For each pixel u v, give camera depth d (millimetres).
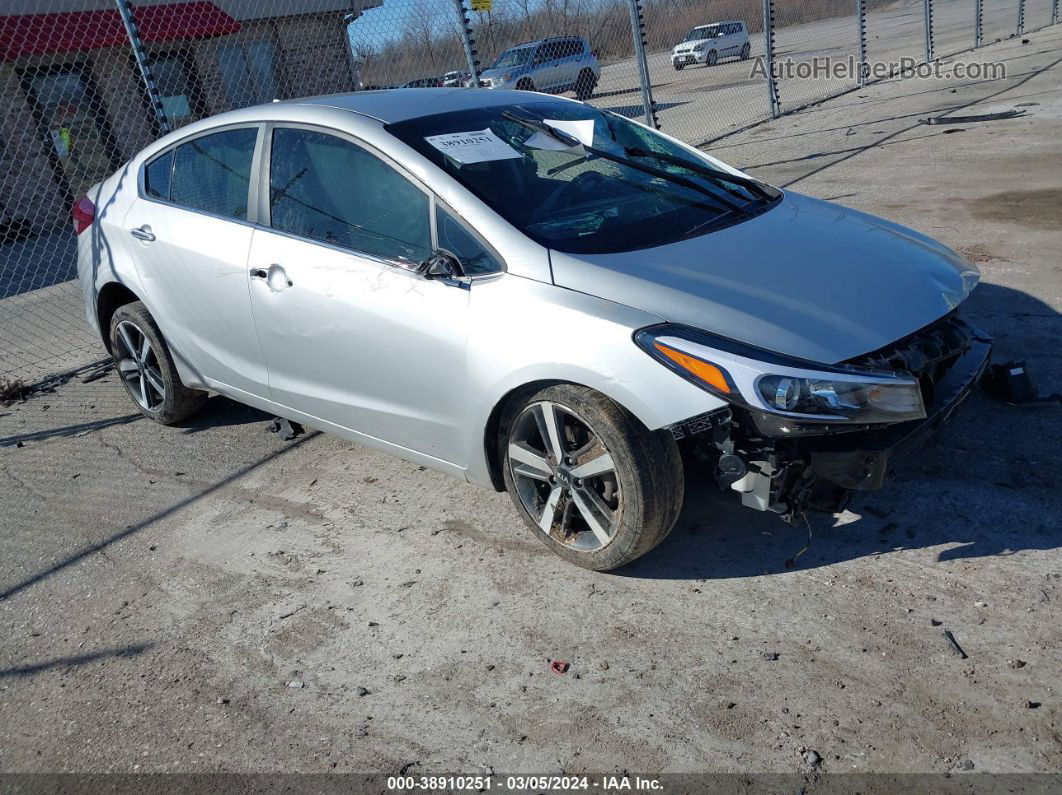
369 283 3514
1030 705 2461
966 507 3363
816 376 2711
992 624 2773
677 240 3357
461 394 3311
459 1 8281
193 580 3615
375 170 3574
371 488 4172
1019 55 16797
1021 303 5141
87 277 5027
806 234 3494
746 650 2822
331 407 3908
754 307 2934
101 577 3727
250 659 3100
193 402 5000
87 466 4801
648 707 2652
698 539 3430
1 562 3941
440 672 2918
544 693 2766
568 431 3158
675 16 17625
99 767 2707
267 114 4070
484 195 3352
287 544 3789
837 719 2512
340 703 2842
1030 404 4012
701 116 14984
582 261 3119
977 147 9352
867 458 2756
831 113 13430
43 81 12914
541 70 10727
